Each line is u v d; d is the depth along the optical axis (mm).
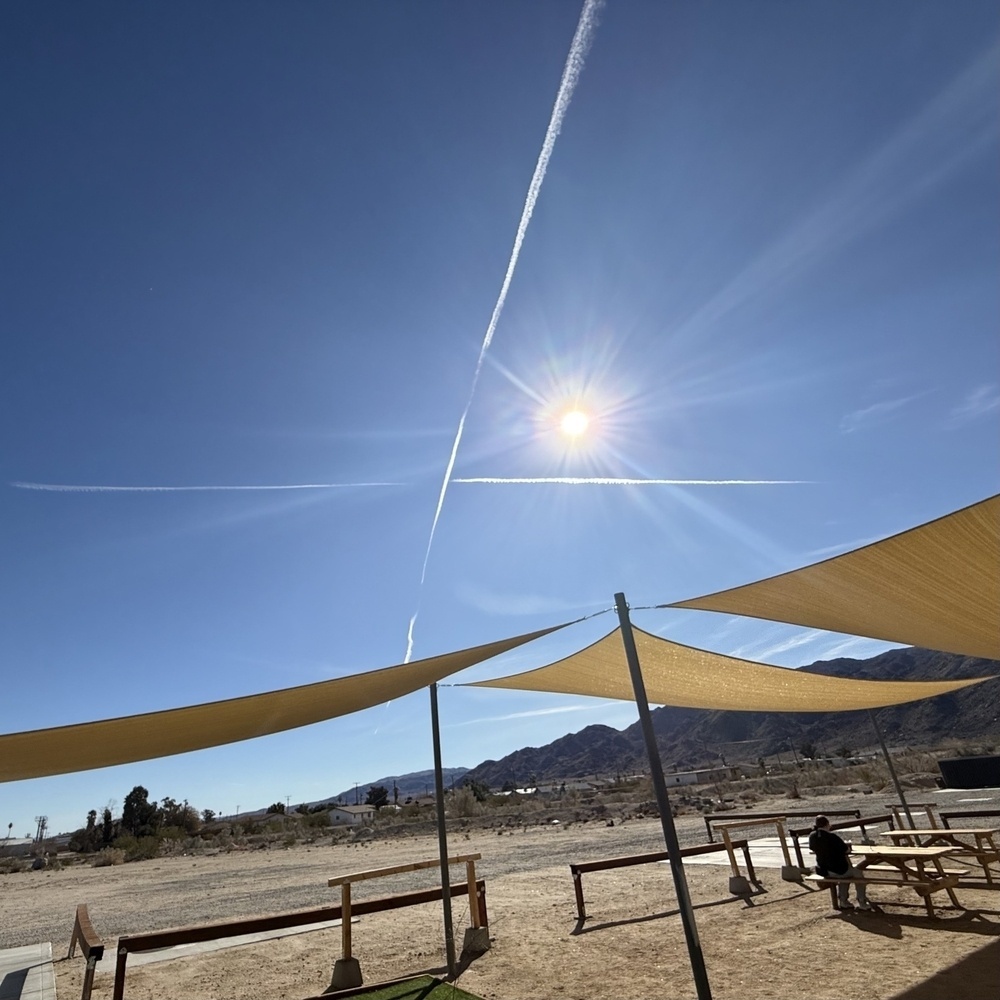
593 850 18219
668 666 7863
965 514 3479
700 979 4145
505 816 40125
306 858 26219
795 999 4980
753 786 43469
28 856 55969
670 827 4434
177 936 5973
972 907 7094
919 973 5211
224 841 42688
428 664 5645
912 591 4598
